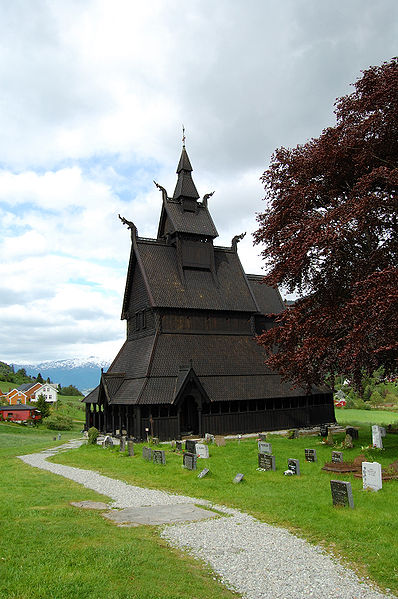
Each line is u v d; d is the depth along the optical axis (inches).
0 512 663.8
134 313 2009.1
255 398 1768.0
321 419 1987.0
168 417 1615.4
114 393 1780.3
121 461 1216.8
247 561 486.6
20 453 1637.6
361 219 1019.9
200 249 2022.6
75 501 763.4
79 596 384.5
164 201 2060.8
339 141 1181.7
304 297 1255.5
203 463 1087.0
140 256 1930.4
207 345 1857.8
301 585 432.5
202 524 616.7
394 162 1141.1
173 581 425.7
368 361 1089.4
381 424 2048.5
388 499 689.0
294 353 1185.4
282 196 1318.9
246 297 2031.3
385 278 920.3
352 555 502.0
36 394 7062.0
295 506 689.6
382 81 1089.4
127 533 565.3
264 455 998.4
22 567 438.6
